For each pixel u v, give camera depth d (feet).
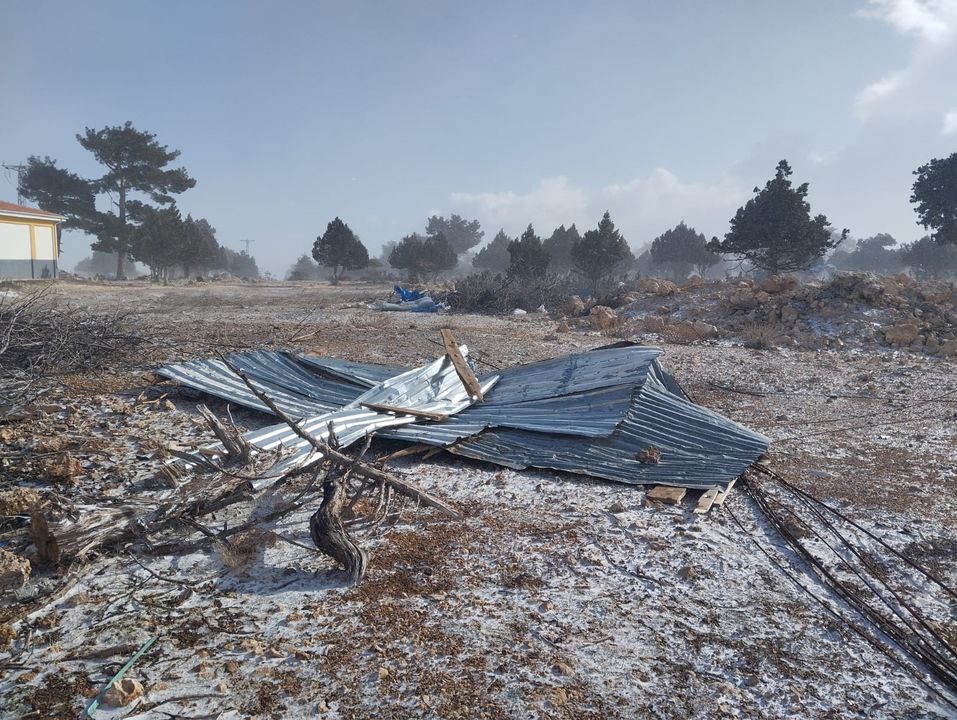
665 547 15.65
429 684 10.62
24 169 159.84
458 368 25.94
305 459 18.74
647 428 22.58
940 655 12.00
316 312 71.41
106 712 9.78
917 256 205.57
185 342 37.99
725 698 10.65
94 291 96.89
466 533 16.06
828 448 24.04
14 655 11.09
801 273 134.41
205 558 14.43
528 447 21.45
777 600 13.62
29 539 14.16
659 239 223.71
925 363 42.83
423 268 189.47
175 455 19.20
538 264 122.93
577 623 12.51
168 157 170.19
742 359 43.57
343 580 13.67
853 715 10.41
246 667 10.89
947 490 19.85
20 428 22.03
